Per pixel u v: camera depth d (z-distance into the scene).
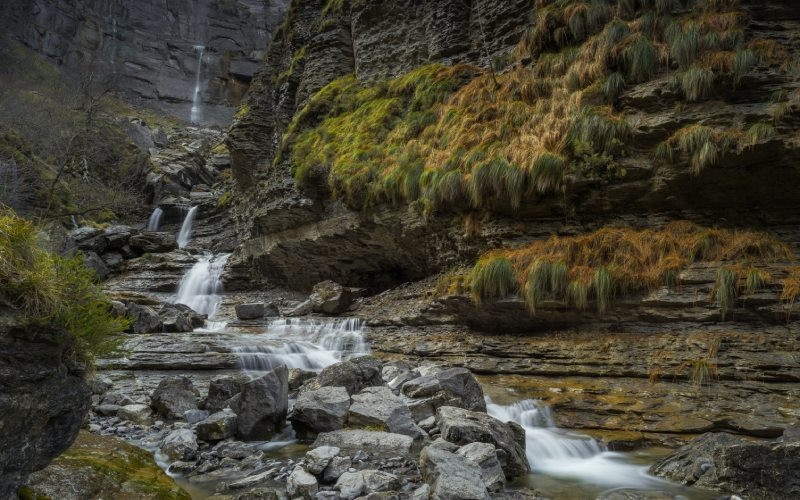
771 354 8.06
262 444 7.10
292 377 9.88
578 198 11.73
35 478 4.22
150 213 35.59
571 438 7.52
